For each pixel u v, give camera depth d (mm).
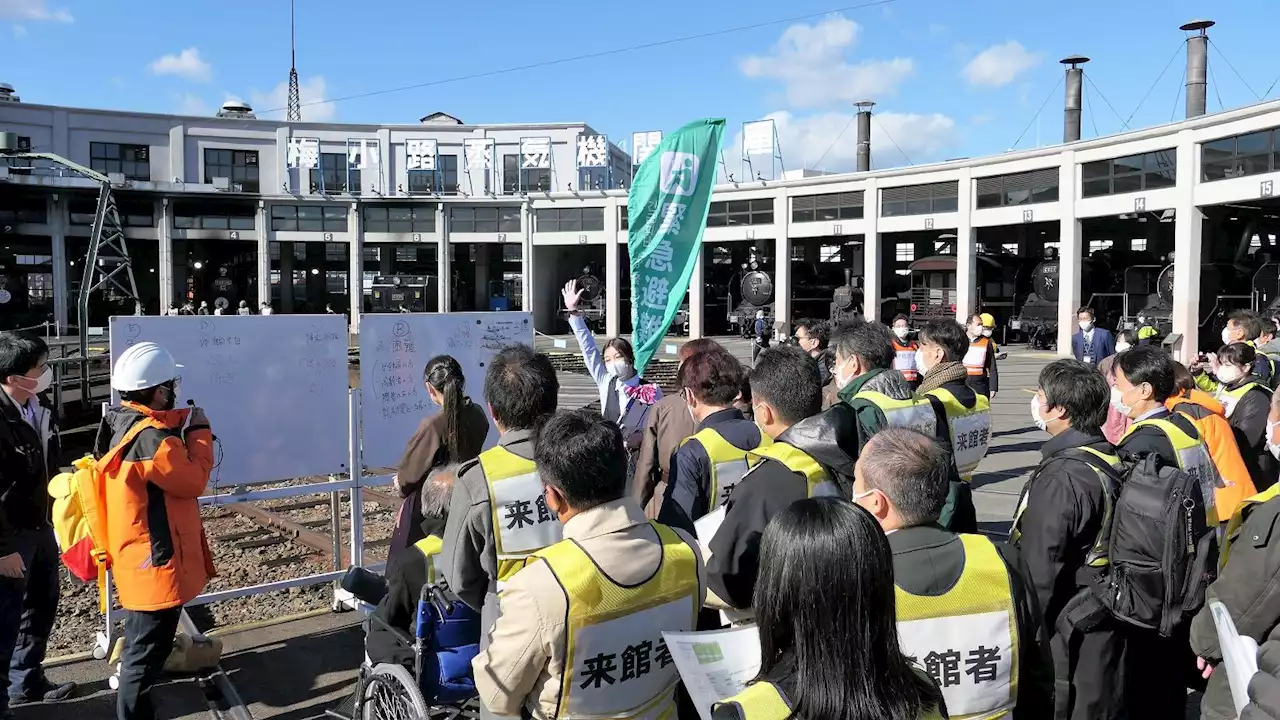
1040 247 40281
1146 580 3080
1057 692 3223
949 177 33906
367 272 45562
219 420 5613
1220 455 4578
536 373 3305
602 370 6113
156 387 3863
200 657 4816
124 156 40281
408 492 4344
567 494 2428
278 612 5953
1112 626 3191
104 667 4965
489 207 42812
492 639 2385
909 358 9852
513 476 3166
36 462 4195
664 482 4793
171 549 3834
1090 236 38750
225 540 7898
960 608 2271
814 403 3342
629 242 7016
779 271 39156
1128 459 3320
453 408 4215
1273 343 8047
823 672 1647
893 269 43719
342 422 6109
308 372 5949
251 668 4973
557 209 42344
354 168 42562
